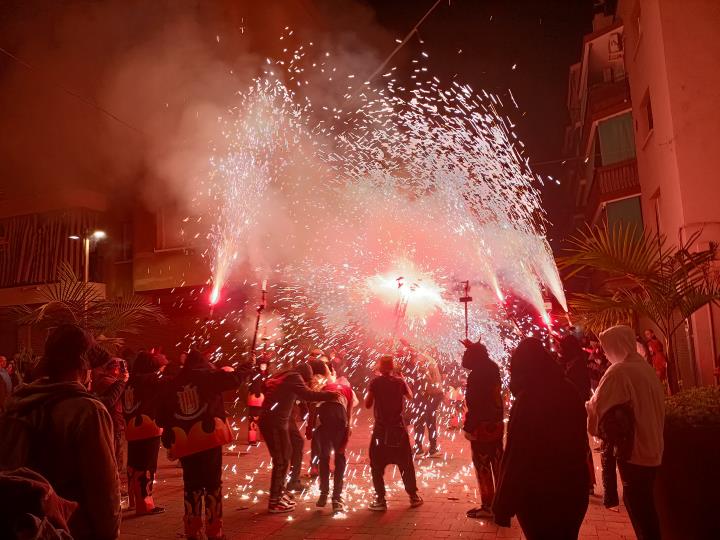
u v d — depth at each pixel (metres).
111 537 2.56
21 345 21.25
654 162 13.16
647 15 12.48
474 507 6.26
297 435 7.08
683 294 6.35
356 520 5.91
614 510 5.84
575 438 3.66
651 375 4.18
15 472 2.05
